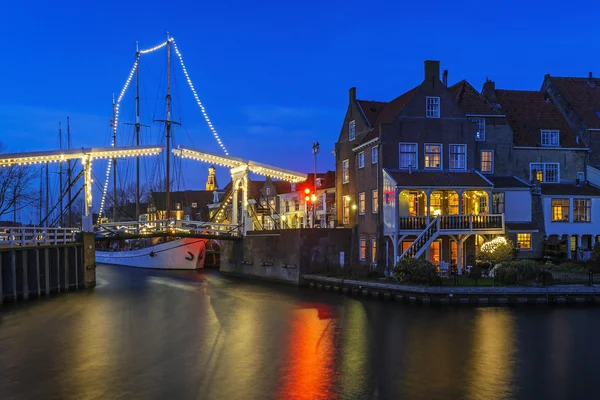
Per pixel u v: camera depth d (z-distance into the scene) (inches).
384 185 1418.6
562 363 695.7
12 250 1238.9
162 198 3875.5
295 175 2005.4
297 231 1562.5
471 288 1100.5
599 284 1138.0
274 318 1013.8
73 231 1595.7
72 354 757.3
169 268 2315.5
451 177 1417.3
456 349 766.5
